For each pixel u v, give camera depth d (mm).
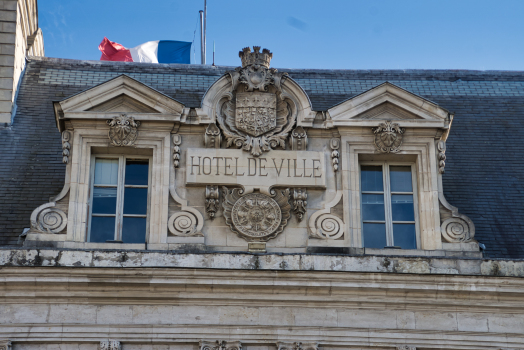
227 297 18562
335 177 20188
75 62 26062
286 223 19641
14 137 22781
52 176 21469
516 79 27406
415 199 20500
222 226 19562
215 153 20094
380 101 20625
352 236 19672
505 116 25484
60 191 20844
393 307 18812
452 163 23172
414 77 27047
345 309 18766
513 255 20469
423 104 20641
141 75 25734
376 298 18734
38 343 18156
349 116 20500
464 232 19734
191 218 19500
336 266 18641
